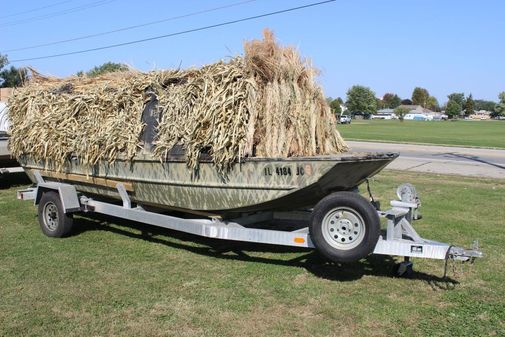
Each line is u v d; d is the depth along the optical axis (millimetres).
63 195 8219
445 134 48281
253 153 6379
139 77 7805
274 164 6008
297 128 6469
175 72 7348
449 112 169750
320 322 5125
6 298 5742
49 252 7590
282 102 6395
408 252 5738
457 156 23734
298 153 6434
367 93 156875
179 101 6945
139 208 7891
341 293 5906
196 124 6555
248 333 4895
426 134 47656
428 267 6828
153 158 7176
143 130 7453
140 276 6488
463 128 68938
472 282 6285
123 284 6191
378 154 6520
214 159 6391
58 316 5270
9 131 10180
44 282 6254
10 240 8289
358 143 32719
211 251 7637
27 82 10266
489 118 170000
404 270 6359
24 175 16016
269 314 5320
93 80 9117
